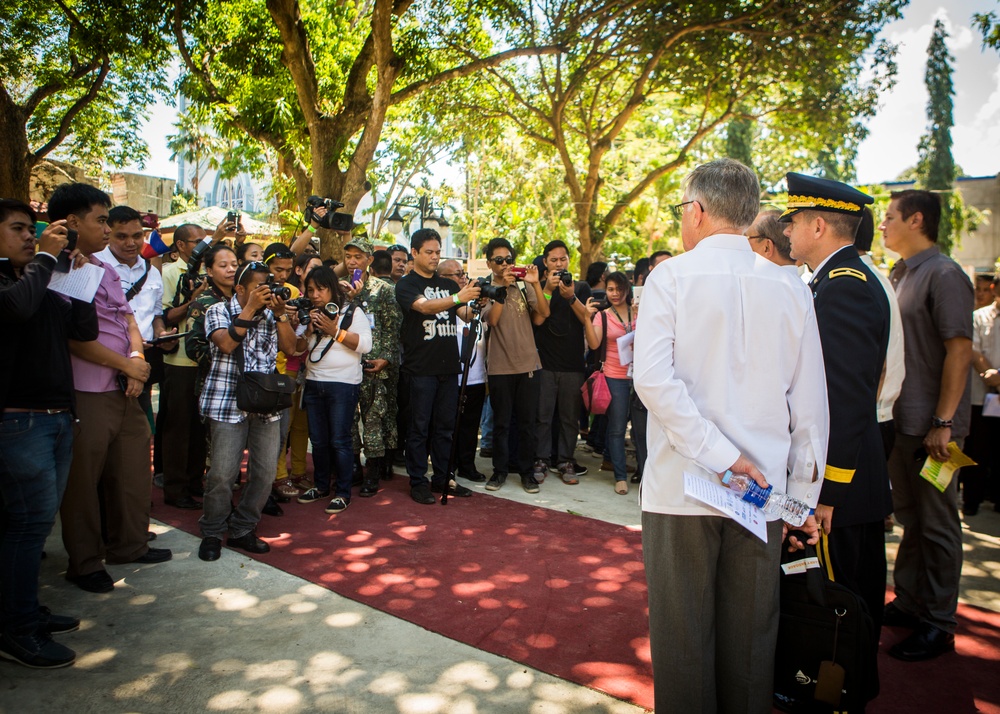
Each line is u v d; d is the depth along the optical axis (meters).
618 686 2.86
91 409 3.50
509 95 15.23
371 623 3.35
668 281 2.08
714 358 2.04
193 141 16.95
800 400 2.08
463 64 13.37
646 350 2.03
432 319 5.32
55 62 14.16
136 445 3.88
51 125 16.78
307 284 4.96
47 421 2.96
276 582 3.79
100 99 16.39
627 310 5.99
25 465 2.86
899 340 2.99
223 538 4.41
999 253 34.34
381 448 5.42
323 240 11.03
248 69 12.58
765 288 2.05
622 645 3.19
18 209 2.95
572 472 6.17
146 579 3.78
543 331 6.03
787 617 2.15
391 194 17.50
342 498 5.07
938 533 3.20
